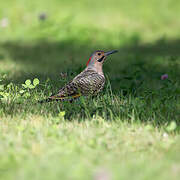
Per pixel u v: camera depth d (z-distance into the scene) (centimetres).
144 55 2306
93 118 1046
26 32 2891
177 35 3034
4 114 1072
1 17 3192
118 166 772
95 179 710
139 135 954
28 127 978
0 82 1385
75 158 802
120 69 1802
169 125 1015
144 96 1248
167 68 1838
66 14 3052
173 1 3788
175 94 1317
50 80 1395
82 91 1170
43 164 772
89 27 2905
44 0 3666
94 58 1224
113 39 2778
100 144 879
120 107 1116
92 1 3741
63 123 1018
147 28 3197
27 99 1198
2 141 884
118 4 3712
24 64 1944
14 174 734
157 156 835
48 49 2494
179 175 739
